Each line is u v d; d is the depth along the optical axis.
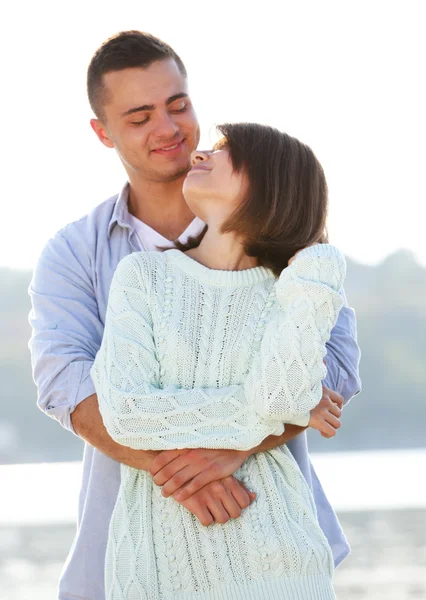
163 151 3.11
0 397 30.19
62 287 2.95
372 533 8.28
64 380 2.74
